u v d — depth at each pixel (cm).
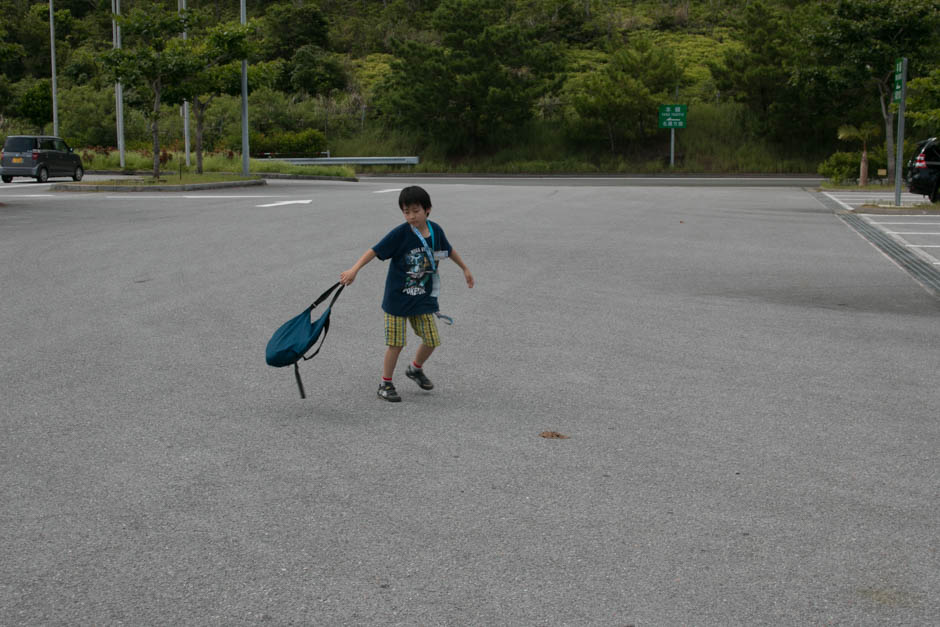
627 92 4853
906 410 571
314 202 2212
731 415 558
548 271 1127
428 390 612
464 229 1589
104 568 353
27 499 420
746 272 1136
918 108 2408
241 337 760
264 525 393
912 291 1011
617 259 1235
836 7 3091
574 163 4859
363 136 5484
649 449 495
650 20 6669
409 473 456
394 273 577
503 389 615
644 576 349
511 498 425
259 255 1245
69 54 6900
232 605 326
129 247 1328
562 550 371
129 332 775
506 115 4969
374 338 764
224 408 565
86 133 5209
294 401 583
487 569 354
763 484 445
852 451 494
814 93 4341
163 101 3089
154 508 410
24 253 1264
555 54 5066
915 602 331
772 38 4722
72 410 557
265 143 5147
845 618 320
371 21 7025
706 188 3061
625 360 695
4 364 666
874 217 1888
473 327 809
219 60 3231
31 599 329
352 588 338
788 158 4766
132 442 500
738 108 5091
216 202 2211
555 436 515
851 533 389
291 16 6525
